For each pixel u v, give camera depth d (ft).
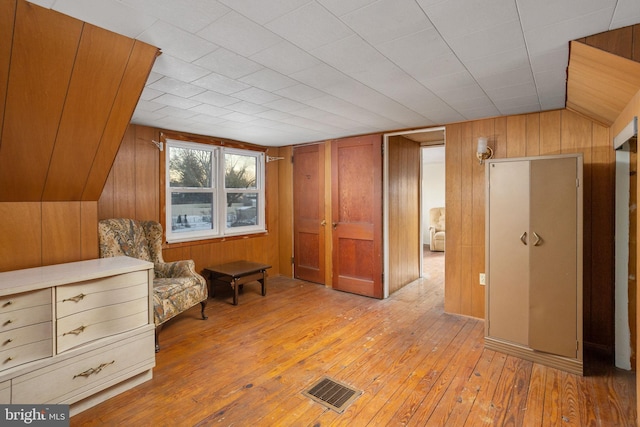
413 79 6.97
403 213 14.93
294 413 6.23
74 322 6.17
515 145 10.03
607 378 7.36
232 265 13.55
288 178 16.15
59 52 4.99
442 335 9.69
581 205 7.51
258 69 6.43
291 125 11.48
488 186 8.64
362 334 9.78
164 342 9.23
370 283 13.32
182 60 6.01
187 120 10.59
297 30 4.94
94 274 6.39
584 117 8.92
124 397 6.71
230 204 14.56
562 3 4.23
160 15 4.53
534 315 8.04
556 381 7.25
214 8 4.33
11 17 4.34
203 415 6.17
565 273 7.68
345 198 13.96
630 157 7.79
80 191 7.43
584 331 8.93
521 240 8.20
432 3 4.23
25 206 6.88
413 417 6.09
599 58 5.33
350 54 5.78
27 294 5.62
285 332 9.93
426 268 18.70
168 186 12.12
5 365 5.39
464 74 6.71
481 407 6.37
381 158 12.95
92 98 5.86
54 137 6.08
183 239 12.42
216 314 11.42
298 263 15.98
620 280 7.84
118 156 10.61
